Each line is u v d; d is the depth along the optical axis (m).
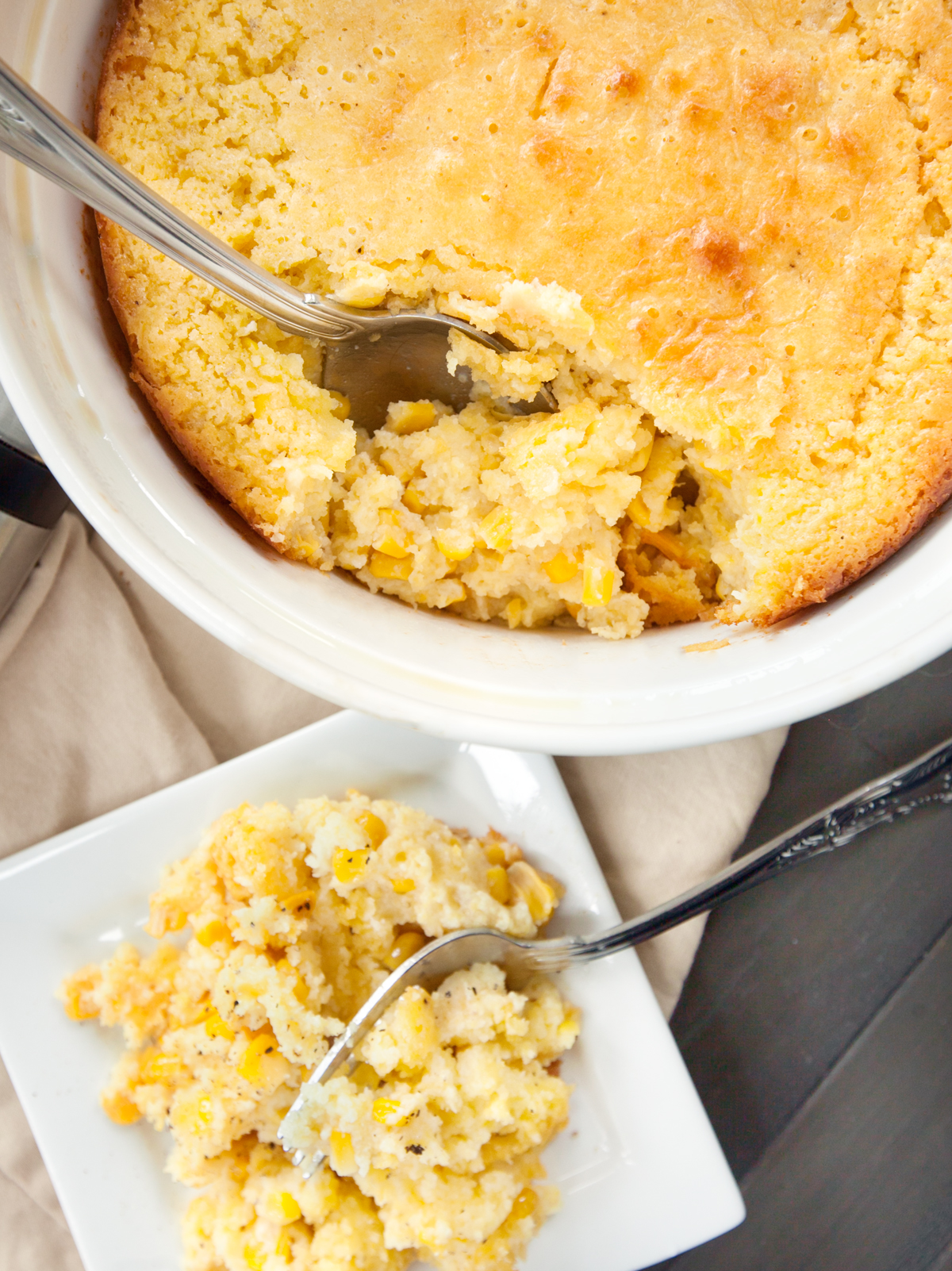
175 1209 0.36
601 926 0.37
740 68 0.32
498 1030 0.36
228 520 0.32
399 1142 0.34
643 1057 0.37
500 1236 0.35
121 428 0.31
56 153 0.28
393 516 0.33
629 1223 0.36
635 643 0.34
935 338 0.32
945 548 0.31
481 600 0.34
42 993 0.37
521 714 0.30
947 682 0.39
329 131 0.32
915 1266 0.38
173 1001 0.36
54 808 0.38
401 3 0.32
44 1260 0.38
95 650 0.38
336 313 0.32
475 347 0.33
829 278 0.32
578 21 0.32
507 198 0.32
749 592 0.33
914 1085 0.39
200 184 0.32
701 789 0.39
